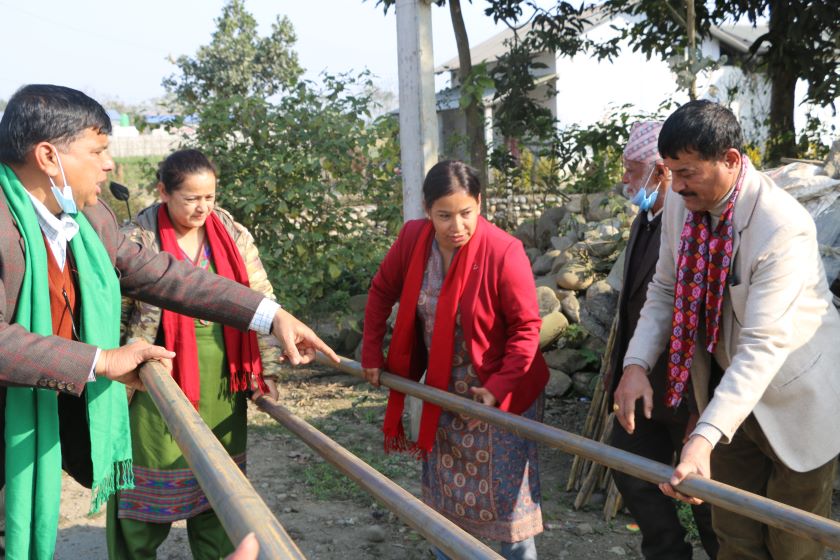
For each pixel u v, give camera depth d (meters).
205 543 3.21
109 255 2.47
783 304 2.27
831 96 9.61
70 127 2.08
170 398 1.90
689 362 2.56
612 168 9.95
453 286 2.98
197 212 2.97
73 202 2.14
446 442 3.10
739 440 2.69
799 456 2.44
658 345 2.72
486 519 3.07
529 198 10.39
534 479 3.13
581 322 6.04
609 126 9.46
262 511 1.24
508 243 2.99
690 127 2.29
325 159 6.51
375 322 3.31
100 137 2.17
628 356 2.70
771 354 2.22
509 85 9.62
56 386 2.05
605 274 6.30
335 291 7.34
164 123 6.83
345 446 5.21
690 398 2.75
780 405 2.42
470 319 2.96
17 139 2.07
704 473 2.07
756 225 2.33
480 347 2.99
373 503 4.41
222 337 3.09
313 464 4.97
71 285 2.29
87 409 2.29
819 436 2.42
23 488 2.19
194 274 2.63
